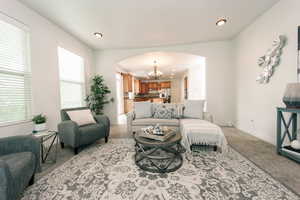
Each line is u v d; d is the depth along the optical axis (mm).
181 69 7078
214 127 2250
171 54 4457
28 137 1438
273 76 2402
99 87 4105
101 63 4441
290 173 1560
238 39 3473
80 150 2336
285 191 1274
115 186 1391
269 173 1566
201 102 3135
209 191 1300
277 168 1668
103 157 2059
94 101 4223
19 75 2199
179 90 10055
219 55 3889
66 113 2574
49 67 2723
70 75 3490
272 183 1392
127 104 7402
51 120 2760
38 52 2488
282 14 2178
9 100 2064
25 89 2281
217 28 3143
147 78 9812
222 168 1698
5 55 2021
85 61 3975
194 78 6191
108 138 2994
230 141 2633
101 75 4449
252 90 2984
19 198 1234
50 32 2746
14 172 1055
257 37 2768
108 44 3977
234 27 3113
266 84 2572
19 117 2189
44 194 1289
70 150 2348
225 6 2342
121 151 2277
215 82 3951
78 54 3645
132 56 4324
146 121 2928
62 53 3232
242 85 3357
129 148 2408
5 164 950
